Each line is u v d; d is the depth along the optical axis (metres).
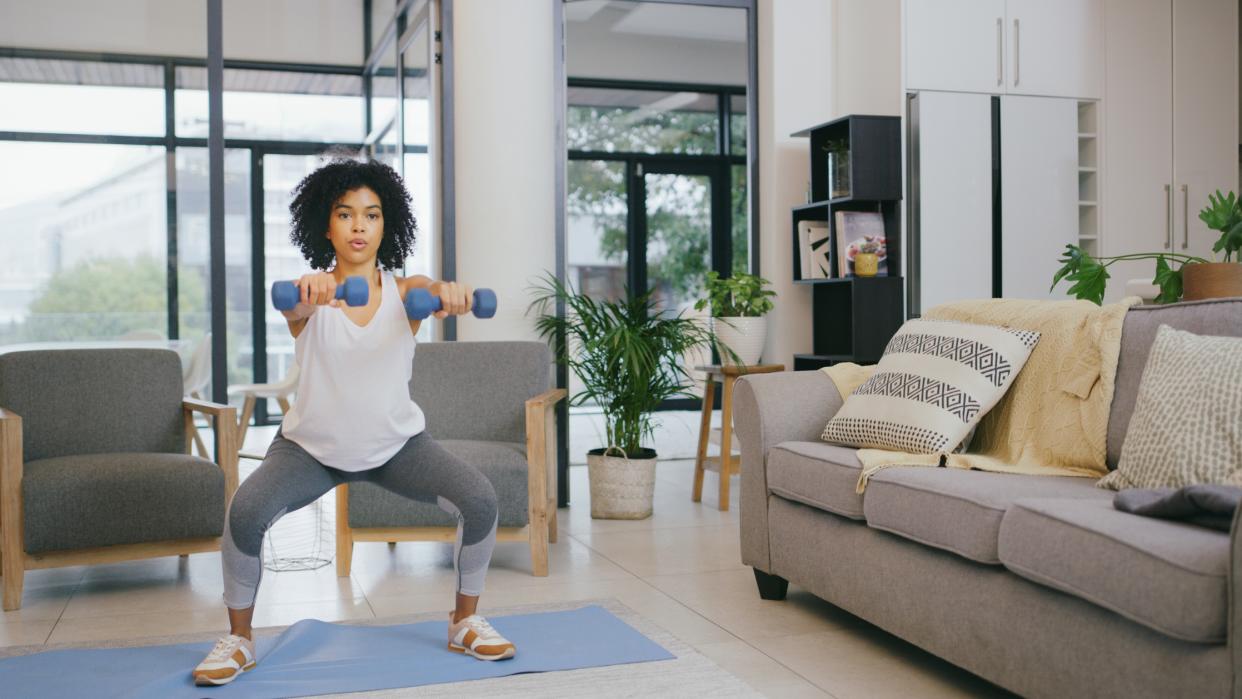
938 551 2.41
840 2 5.42
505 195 4.91
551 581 3.47
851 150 4.88
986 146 5.27
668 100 6.16
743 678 2.50
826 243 5.23
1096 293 3.34
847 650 2.72
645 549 3.96
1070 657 1.97
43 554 3.21
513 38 4.93
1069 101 5.40
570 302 4.66
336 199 2.51
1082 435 2.65
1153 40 5.54
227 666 2.40
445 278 4.71
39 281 4.73
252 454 6.15
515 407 4.09
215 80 4.76
